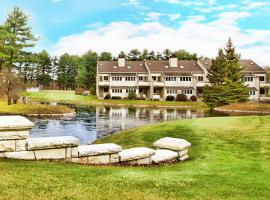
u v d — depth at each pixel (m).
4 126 7.02
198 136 16.08
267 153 11.93
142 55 125.06
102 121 38.03
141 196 5.64
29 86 95.56
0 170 6.29
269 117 21.66
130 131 20.42
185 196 5.91
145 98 81.38
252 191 6.68
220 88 58.56
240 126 18.12
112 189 5.87
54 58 130.62
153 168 8.70
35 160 7.46
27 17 64.25
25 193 5.25
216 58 61.34
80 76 110.06
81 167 7.38
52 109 45.44
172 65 85.19
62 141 7.79
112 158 8.61
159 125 20.94
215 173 8.42
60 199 5.14
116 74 83.00
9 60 62.53
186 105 68.19
